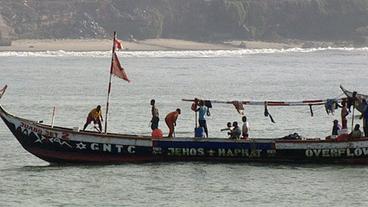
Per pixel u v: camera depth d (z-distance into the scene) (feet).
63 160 347.77
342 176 334.44
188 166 348.38
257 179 329.31
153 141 346.33
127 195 305.94
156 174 335.67
